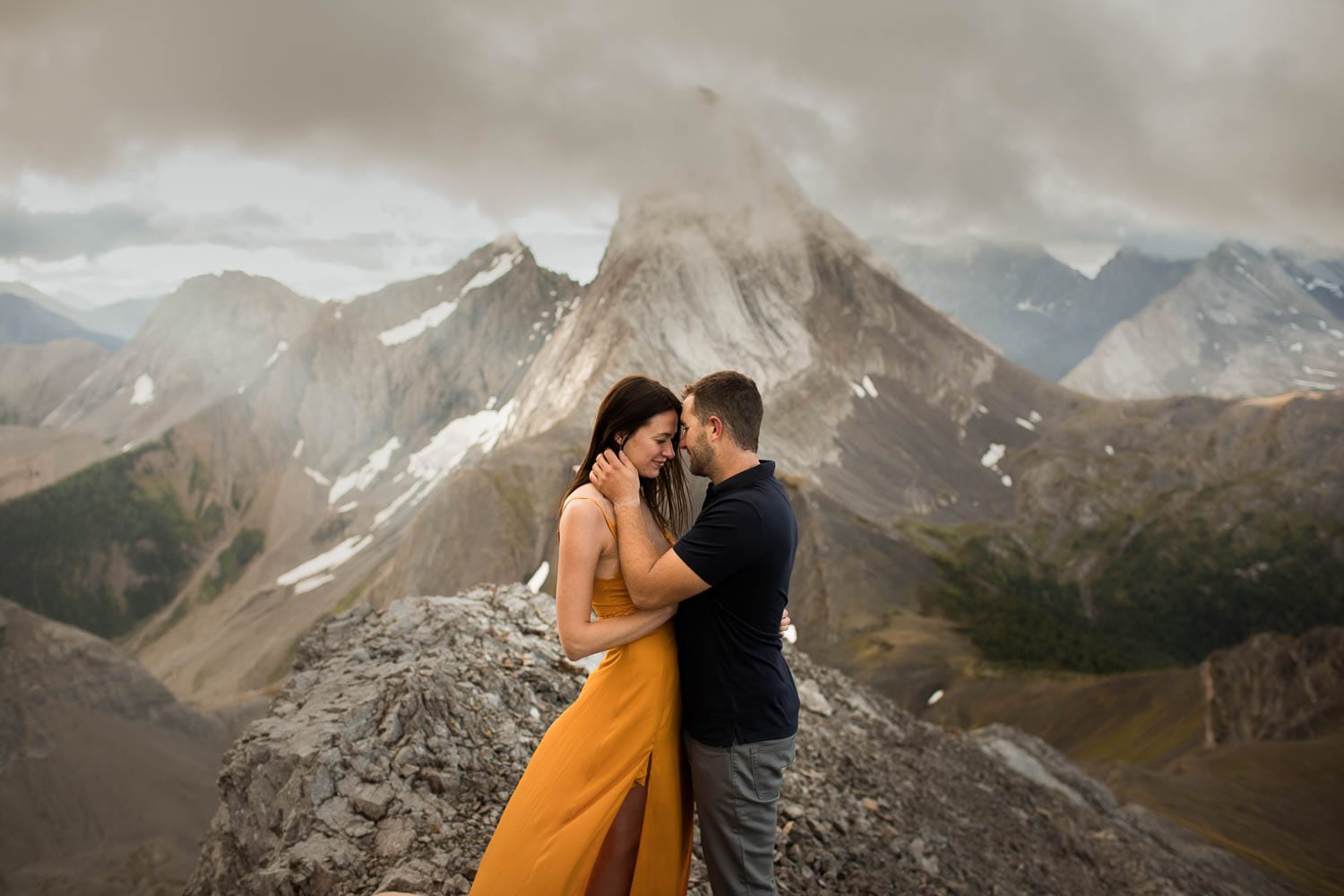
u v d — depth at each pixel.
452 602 8.12
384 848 4.94
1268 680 70.50
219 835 5.51
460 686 6.41
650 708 3.57
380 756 5.60
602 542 3.52
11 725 54.72
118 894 44.34
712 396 3.56
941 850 7.64
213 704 71.75
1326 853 35.75
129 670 65.00
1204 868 16.69
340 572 183.38
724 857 3.65
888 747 10.50
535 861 3.45
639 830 3.65
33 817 49.28
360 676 6.63
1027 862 8.64
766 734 3.56
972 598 126.69
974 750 13.21
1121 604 175.38
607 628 3.46
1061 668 111.56
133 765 56.81
